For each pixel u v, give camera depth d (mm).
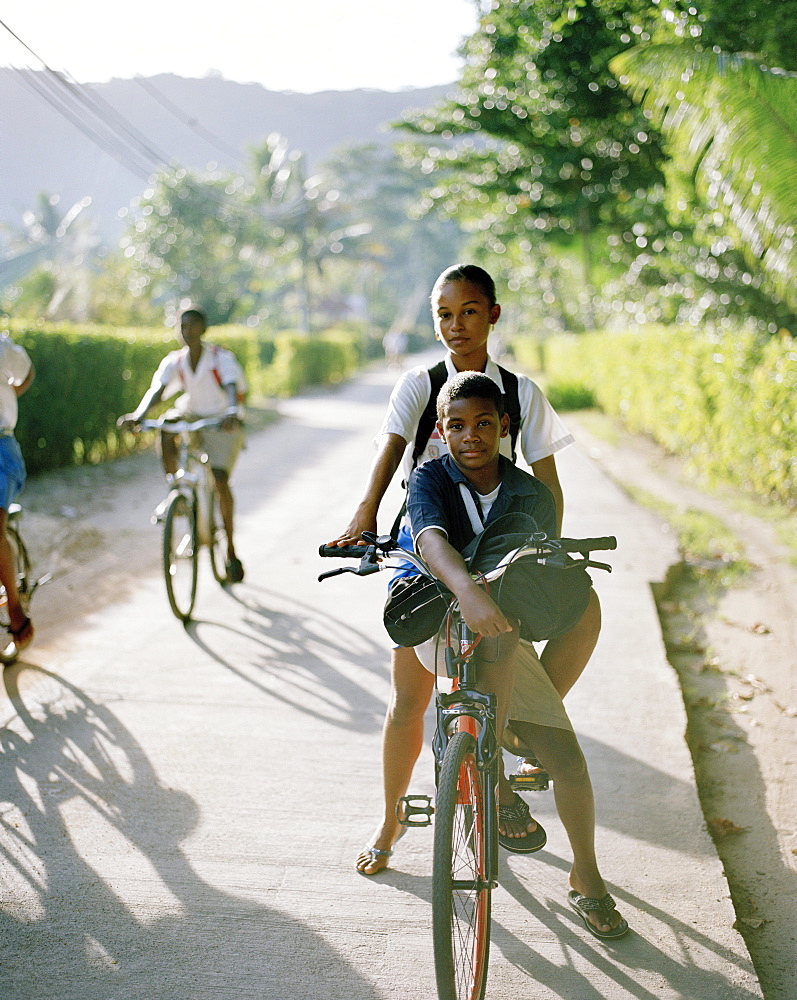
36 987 2799
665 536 8500
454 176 20812
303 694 4953
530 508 2887
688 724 4949
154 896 3238
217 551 7059
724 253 15766
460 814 2697
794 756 4613
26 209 37094
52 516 9312
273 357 34594
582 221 19859
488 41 14992
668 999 2799
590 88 14625
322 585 7008
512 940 3055
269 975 2867
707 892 3320
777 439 9742
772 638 6234
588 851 3076
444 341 3188
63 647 5629
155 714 4676
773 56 8945
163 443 6543
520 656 2963
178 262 36188
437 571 2678
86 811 3775
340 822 3721
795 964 3107
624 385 17328
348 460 13594
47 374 11406
